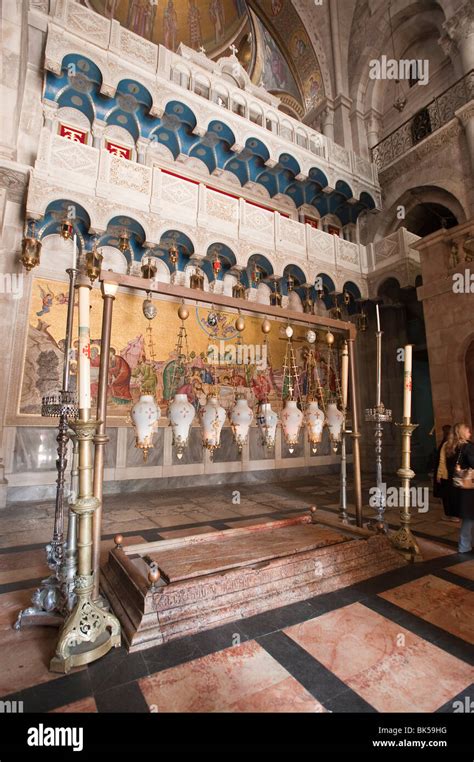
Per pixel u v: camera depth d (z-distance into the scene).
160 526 5.46
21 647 2.33
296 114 17.30
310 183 12.93
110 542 4.61
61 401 2.95
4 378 7.63
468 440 4.30
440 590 3.04
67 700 1.81
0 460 7.41
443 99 12.30
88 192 8.41
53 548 2.86
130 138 10.69
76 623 2.17
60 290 8.66
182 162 11.45
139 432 2.73
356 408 4.27
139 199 9.03
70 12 8.95
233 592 2.64
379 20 14.19
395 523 5.48
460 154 11.25
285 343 11.63
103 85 8.99
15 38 7.82
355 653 2.20
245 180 12.52
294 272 11.69
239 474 10.44
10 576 3.55
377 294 12.39
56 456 8.04
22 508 6.88
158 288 2.95
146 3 14.07
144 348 9.48
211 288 11.02
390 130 14.47
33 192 7.80
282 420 3.40
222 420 3.07
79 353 2.38
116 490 8.73
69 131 9.81
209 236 9.87
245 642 2.30
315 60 15.73
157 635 2.29
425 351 13.51
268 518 5.89
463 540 4.02
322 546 3.38
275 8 16.00
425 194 12.62
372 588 3.08
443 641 2.33
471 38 11.07
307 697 1.83
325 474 11.92
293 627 2.47
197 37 15.80
